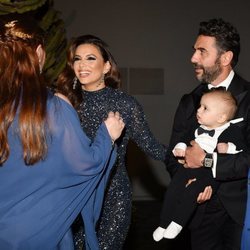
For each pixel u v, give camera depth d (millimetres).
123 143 2562
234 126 2240
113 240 2562
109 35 5457
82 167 1733
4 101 1618
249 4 5523
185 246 4238
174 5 5504
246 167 2158
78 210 1823
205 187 2275
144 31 5500
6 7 3600
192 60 2377
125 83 5535
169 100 5617
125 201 2576
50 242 1747
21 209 1692
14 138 1616
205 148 2234
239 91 2328
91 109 2535
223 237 2426
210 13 5512
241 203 2262
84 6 5383
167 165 2525
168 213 2381
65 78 2557
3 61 1642
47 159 1658
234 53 2324
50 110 1659
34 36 1696
